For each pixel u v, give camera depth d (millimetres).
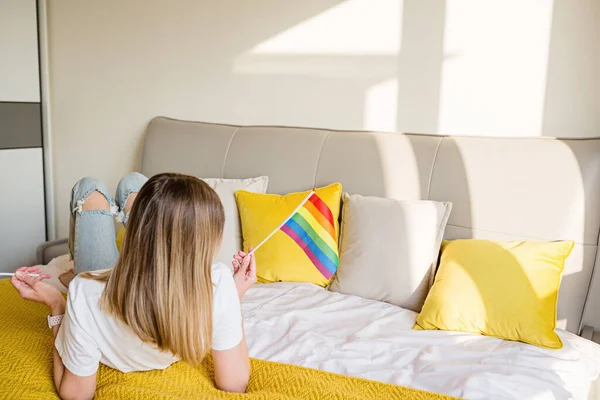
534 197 2031
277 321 1852
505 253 1902
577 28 2105
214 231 1219
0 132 3248
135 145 3229
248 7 2787
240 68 2857
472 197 2139
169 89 3076
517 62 2227
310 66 2672
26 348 1487
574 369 1626
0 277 3102
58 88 3436
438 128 2412
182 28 2984
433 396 1353
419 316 1887
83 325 1230
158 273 1163
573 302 1977
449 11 2326
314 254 2240
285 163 2523
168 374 1396
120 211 2166
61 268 2318
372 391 1385
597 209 1949
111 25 3191
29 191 3449
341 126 2635
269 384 1419
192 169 2758
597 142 1998
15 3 3254
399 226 2105
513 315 1769
